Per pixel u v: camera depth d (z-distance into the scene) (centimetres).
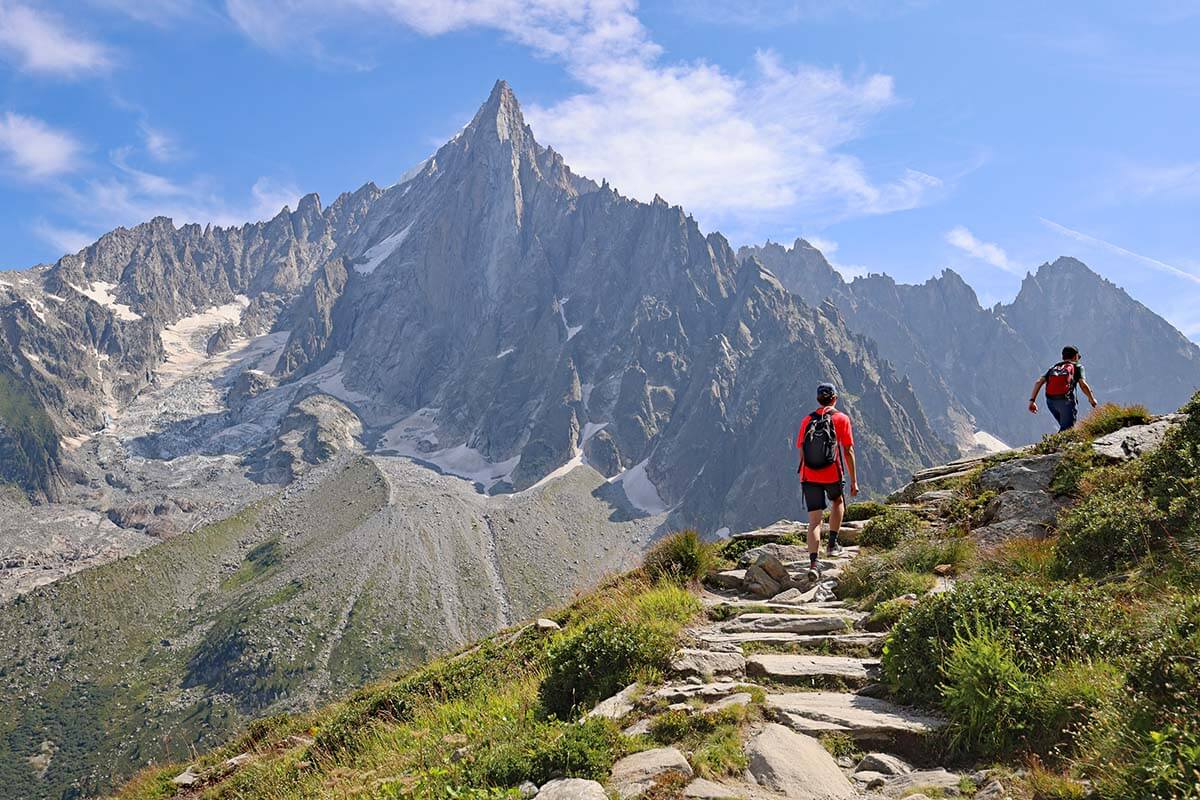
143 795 2077
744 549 1906
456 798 752
